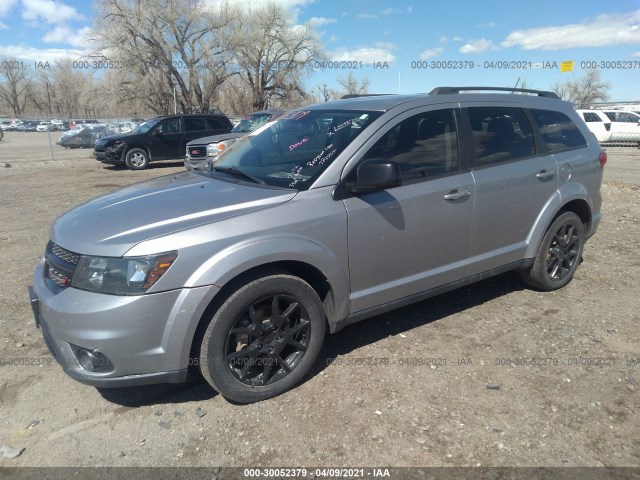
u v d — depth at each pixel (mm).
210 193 3135
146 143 15883
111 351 2566
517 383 3086
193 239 2656
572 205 4559
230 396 2881
